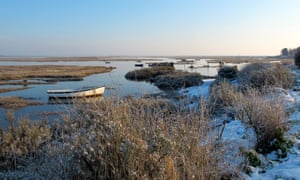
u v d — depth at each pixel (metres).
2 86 34.09
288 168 3.94
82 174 2.71
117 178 2.63
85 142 2.79
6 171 4.54
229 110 6.73
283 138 4.86
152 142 2.77
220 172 3.43
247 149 4.37
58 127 4.36
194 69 61.03
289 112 6.37
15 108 19.38
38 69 68.69
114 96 3.75
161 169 2.65
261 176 3.75
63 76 48.88
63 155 3.12
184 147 3.10
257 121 4.88
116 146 2.69
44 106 19.94
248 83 12.10
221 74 26.45
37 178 3.39
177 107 4.38
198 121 3.77
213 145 3.62
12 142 5.54
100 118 2.88
